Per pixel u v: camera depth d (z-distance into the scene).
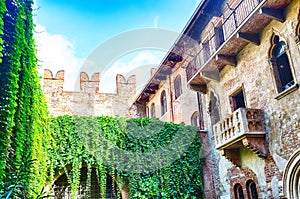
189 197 12.95
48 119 11.84
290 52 9.30
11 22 5.71
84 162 12.28
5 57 5.46
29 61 6.86
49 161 11.55
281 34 9.74
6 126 5.12
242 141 10.18
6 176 5.17
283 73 9.87
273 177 9.66
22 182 5.53
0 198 4.32
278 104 9.69
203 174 13.57
